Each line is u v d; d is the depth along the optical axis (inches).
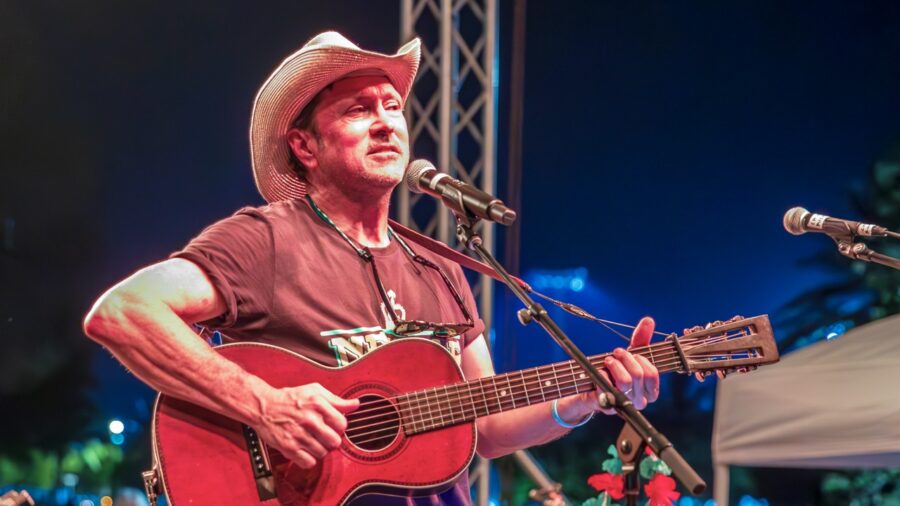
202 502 110.9
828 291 468.4
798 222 151.1
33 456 505.7
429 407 119.0
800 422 219.6
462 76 270.8
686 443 504.7
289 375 116.0
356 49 127.2
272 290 119.6
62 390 524.4
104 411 530.3
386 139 129.1
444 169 265.0
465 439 119.8
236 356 115.1
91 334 109.7
